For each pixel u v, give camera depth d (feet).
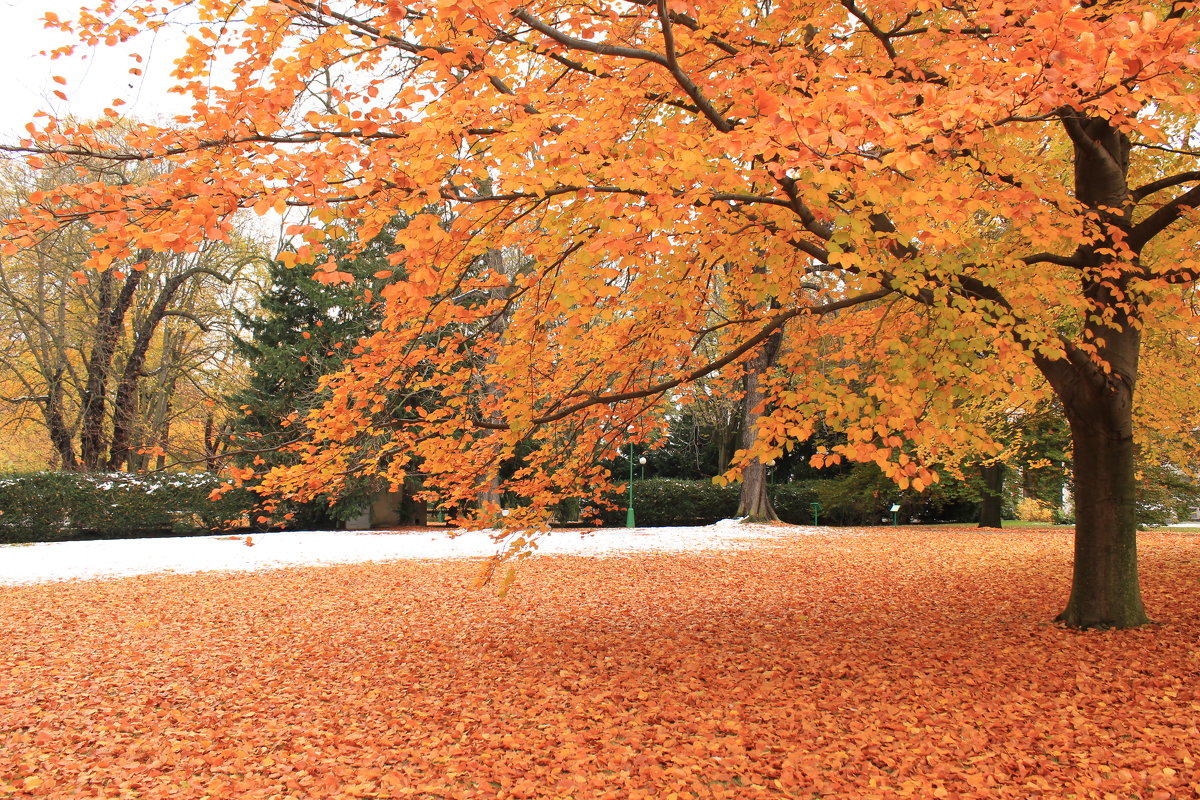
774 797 11.77
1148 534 58.95
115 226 9.95
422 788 12.39
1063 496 83.15
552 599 31.48
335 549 52.42
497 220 14.25
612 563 43.01
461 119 11.89
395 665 21.18
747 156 9.65
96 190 10.11
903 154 9.64
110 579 38.50
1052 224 18.04
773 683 18.08
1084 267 20.42
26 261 71.36
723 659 20.54
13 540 63.10
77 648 23.68
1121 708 15.51
